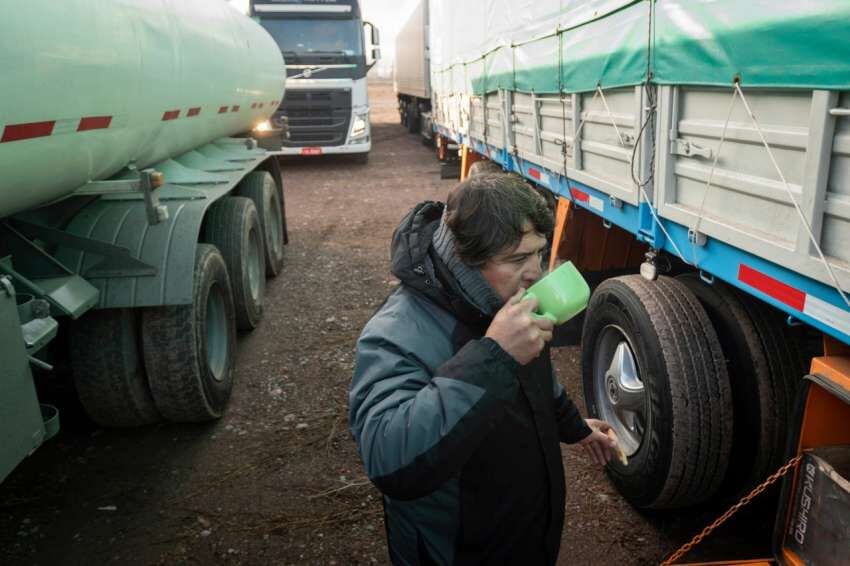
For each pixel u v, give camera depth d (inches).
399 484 48.8
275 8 520.1
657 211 102.7
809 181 67.0
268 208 249.3
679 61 91.6
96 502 121.3
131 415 136.2
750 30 74.4
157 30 138.8
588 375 124.0
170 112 150.5
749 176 79.0
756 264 79.2
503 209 50.4
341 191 457.7
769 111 74.1
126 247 127.6
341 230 337.1
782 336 94.0
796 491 73.8
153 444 140.1
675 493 101.2
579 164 140.9
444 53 342.6
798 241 69.6
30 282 106.5
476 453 55.3
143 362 131.5
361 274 258.4
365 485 124.6
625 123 114.0
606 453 74.9
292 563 105.2
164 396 133.0
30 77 87.0
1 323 81.8
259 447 138.0
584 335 123.5
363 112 552.4
